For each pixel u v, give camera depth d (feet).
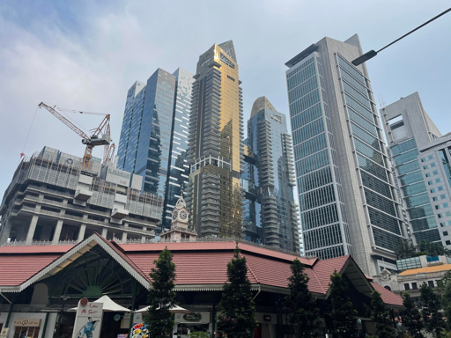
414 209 629.10
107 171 524.52
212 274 135.95
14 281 136.15
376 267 522.47
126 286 139.64
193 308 132.46
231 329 106.63
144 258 149.28
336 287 132.98
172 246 158.61
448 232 534.78
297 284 128.88
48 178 437.99
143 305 133.80
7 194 469.57
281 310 147.02
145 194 537.24
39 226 454.40
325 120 635.25
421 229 602.85
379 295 147.02
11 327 130.52
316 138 636.48
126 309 118.11
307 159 637.71
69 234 460.96
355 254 530.27
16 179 450.30
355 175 595.06
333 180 578.25
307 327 121.39
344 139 615.98
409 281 319.88
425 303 177.47
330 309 152.76
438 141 595.47
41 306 136.77
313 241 570.05
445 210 549.13
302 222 600.80
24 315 132.16
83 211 458.09
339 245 532.32
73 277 142.00
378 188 623.77
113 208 485.97
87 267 140.36
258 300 145.18
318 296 144.77
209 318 129.59
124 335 123.75
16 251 163.22
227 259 148.36
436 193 568.41
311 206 596.29
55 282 138.92
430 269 322.96
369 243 536.01
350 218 557.33
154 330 101.14
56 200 449.06
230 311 108.06
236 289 111.34
